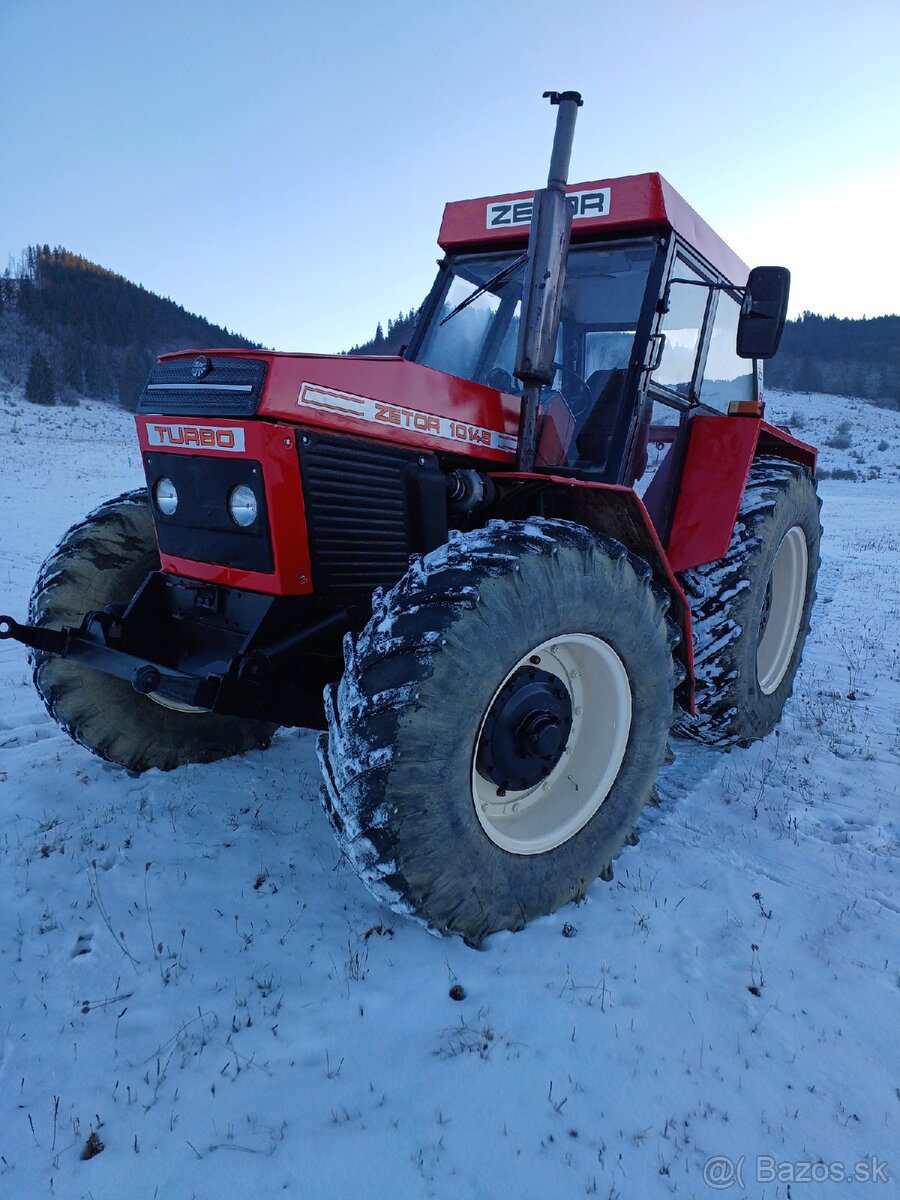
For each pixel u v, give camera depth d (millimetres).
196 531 2596
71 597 3055
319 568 2467
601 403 3021
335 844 2785
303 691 2494
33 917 2369
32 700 4285
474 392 2816
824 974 2191
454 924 2156
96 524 3170
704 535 3436
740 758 3699
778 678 4051
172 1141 1651
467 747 2059
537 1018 1985
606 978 2141
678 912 2453
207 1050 1885
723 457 3406
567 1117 1717
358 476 2500
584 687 2600
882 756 3760
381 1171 1582
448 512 2834
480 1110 1725
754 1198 1555
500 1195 1541
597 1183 1571
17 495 16609
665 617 2803
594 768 2578
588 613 2330
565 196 2479
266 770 3400
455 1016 1984
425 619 2033
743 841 2916
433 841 2016
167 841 2768
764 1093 1797
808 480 4145
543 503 3051
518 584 2131
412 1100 1747
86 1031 1942
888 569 11023
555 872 2395
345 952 2230
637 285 3037
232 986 2094
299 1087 1782
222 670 2545
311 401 2346
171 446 2547
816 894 2572
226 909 2410
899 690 4879
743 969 2203
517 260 3203
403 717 1950
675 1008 2043
